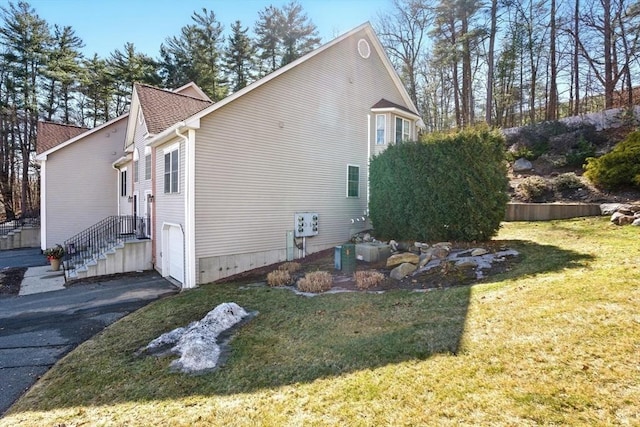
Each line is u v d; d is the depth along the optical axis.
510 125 27.31
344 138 13.73
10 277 11.74
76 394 4.11
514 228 11.47
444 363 3.77
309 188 12.48
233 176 10.42
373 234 12.41
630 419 2.60
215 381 4.05
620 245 7.44
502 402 2.99
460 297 5.82
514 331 4.22
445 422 2.86
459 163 9.77
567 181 13.99
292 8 30.16
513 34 24.36
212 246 10.00
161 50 30.11
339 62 13.56
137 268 12.51
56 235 17.53
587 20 22.22
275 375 4.06
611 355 3.41
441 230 10.10
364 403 3.28
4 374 4.97
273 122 11.38
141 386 4.11
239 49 31.11
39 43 27.55
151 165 12.76
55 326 7.01
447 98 30.48
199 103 15.49
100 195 18.58
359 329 5.17
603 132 17.02
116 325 6.68
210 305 7.29
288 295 7.52
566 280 5.62
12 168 28.25
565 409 2.80
